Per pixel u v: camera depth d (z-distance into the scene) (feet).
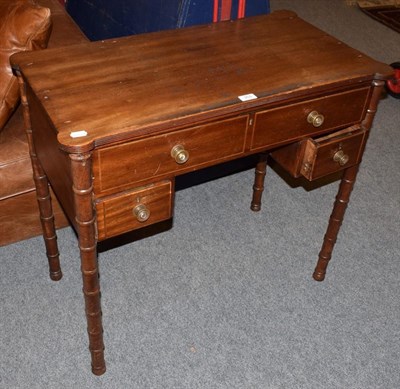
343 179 5.24
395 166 8.02
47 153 4.35
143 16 6.39
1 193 5.56
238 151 4.28
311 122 4.49
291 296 5.86
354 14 13.16
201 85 4.17
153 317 5.51
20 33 4.99
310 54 4.76
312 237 6.66
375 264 6.32
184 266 6.13
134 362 5.08
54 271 5.78
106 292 5.74
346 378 5.06
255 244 6.50
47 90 4.00
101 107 3.83
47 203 5.23
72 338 5.24
